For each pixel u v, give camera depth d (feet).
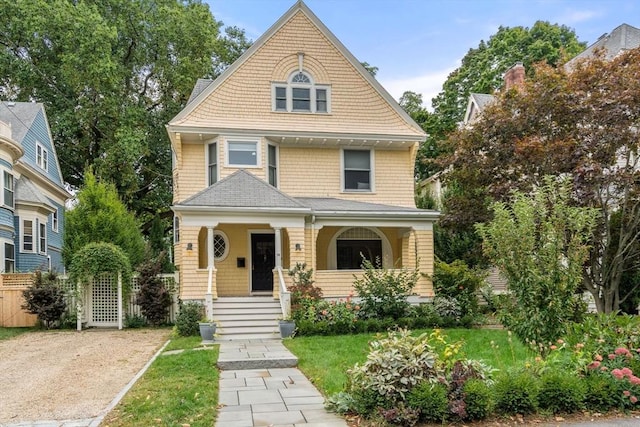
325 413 20.85
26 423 20.54
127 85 94.53
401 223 53.52
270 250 58.18
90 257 53.16
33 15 82.89
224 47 103.60
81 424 20.22
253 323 45.37
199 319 45.55
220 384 26.50
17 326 54.95
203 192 50.72
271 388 25.53
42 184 81.76
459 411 19.10
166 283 56.03
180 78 89.40
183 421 19.72
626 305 47.85
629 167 42.42
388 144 61.72
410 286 48.83
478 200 52.08
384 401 19.80
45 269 75.31
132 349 39.78
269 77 59.98
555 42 129.90
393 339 21.67
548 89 45.37
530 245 25.44
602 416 20.25
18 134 74.95
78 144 93.04
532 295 24.89
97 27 81.87
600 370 21.94
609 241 43.50
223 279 56.44
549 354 24.53
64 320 54.24
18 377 29.94
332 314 45.73
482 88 117.70
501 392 20.08
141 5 94.27
